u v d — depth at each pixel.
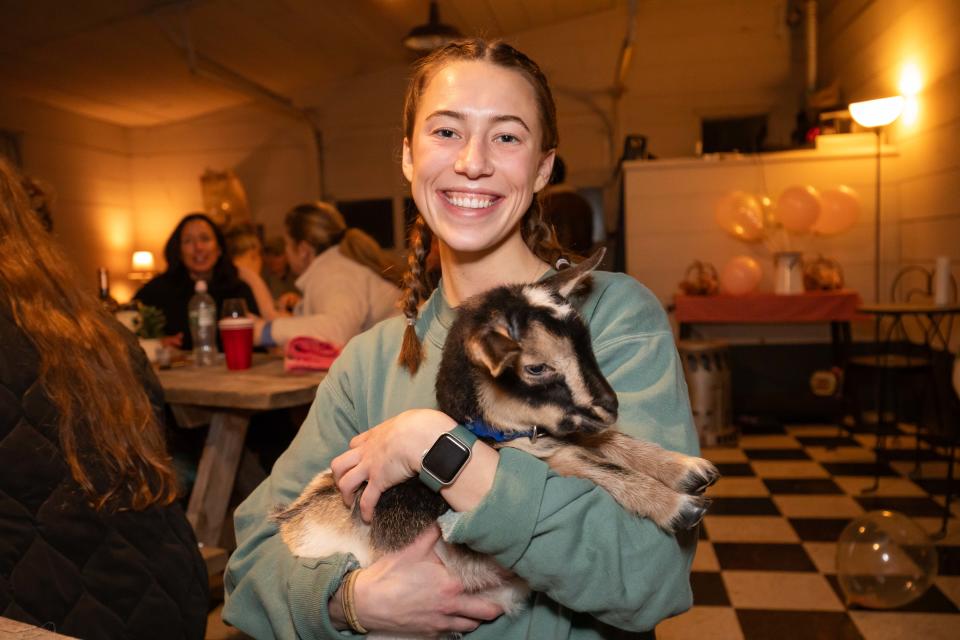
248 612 1.49
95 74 8.57
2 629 0.99
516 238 1.57
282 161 10.95
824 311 6.79
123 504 1.63
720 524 4.68
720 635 3.34
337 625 1.37
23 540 1.46
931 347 6.38
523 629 1.36
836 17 9.12
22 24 6.99
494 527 1.14
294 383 3.09
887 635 3.28
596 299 1.47
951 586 3.70
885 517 3.61
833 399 7.30
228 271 4.94
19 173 1.83
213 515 3.24
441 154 1.40
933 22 6.43
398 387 1.55
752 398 7.51
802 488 5.32
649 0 9.79
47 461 1.52
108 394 1.65
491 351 1.25
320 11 8.06
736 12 9.75
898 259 7.39
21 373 1.52
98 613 1.53
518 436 1.39
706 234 7.58
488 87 1.38
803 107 9.25
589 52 10.08
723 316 6.97
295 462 1.62
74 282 1.74
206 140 11.08
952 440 4.29
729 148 10.08
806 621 3.44
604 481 1.26
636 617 1.18
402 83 10.60
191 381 3.19
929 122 6.57
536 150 1.44
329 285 4.09
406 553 1.35
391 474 1.29
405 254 1.75
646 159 8.44
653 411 1.33
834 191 7.05
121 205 10.93
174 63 8.59
